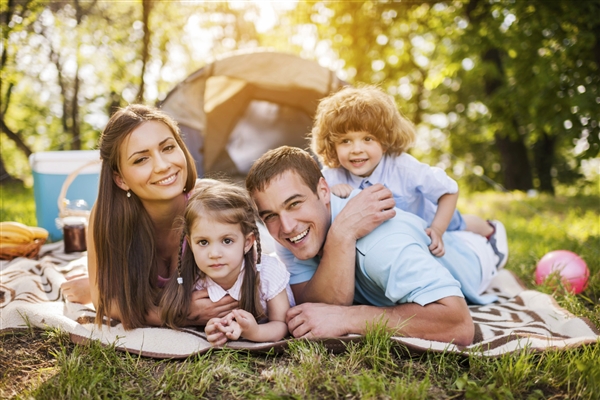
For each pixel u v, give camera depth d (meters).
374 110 3.10
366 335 2.23
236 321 2.28
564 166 19.14
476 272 3.15
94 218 2.49
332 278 2.44
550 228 6.61
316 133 3.40
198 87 5.27
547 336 2.47
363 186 3.27
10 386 2.02
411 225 2.58
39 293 2.99
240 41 14.58
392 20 12.29
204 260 2.29
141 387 2.00
